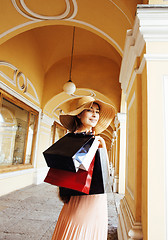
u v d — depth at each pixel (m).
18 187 6.92
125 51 2.72
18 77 6.20
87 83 8.41
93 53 8.38
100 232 1.22
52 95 8.69
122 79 3.62
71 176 1.16
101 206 1.28
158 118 1.86
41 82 8.52
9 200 5.33
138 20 2.04
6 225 3.51
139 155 2.21
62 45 7.91
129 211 2.51
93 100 1.45
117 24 3.19
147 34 2.00
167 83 1.92
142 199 2.02
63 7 3.60
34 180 8.31
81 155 1.12
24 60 6.61
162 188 1.71
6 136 5.93
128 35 2.42
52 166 1.25
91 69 8.54
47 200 5.60
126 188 3.24
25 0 3.59
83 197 1.29
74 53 8.43
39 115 8.61
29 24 4.23
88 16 3.59
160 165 1.76
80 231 1.20
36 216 4.11
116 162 8.59
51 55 8.39
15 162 6.73
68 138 1.34
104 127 1.67
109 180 1.26
